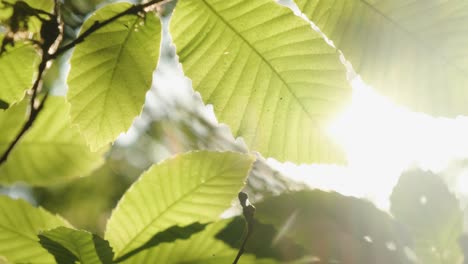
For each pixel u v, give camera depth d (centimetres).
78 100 36
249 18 36
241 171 39
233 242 38
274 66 37
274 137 38
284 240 37
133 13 36
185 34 37
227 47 37
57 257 35
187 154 39
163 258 38
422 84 35
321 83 37
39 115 42
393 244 36
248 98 37
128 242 38
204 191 39
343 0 35
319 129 38
